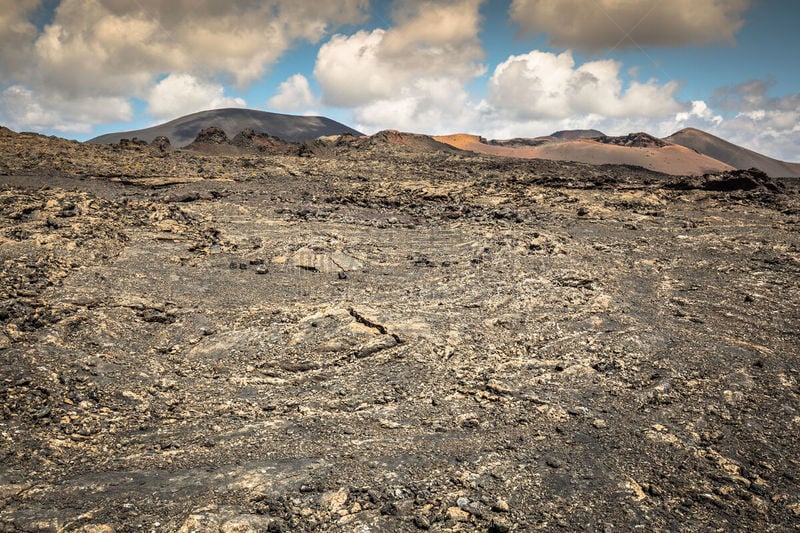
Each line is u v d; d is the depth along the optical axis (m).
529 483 6.00
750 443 6.77
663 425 7.28
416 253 17.47
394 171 39.59
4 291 11.20
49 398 7.73
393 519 5.35
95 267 13.72
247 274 14.77
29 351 8.83
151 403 8.06
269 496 5.68
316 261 15.89
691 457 6.50
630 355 9.48
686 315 11.59
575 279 13.98
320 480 5.99
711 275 14.70
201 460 6.48
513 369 9.12
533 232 19.23
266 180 32.28
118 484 5.87
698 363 9.15
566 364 9.23
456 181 34.94
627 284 13.88
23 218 17.80
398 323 10.73
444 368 9.19
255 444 6.90
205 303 12.30
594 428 7.27
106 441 6.95
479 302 12.36
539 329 10.75
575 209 24.78
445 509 5.52
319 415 7.76
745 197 25.92
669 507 5.57
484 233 19.48
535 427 7.32
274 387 8.71
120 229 17.70
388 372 9.06
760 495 5.73
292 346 9.99
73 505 5.43
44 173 29.17
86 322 10.30
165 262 14.93
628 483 6.00
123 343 9.92
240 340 10.27
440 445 6.86
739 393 8.05
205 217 20.94
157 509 5.38
